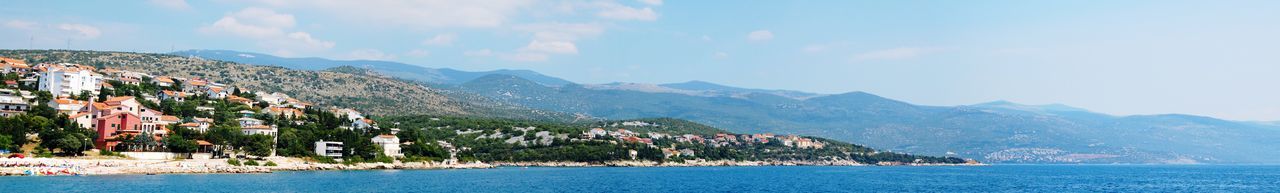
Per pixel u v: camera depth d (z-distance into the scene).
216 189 184.25
